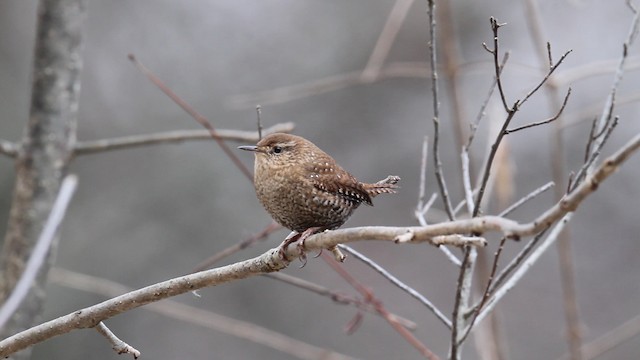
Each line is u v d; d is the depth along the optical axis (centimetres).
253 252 1433
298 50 1583
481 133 1414
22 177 756
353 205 698
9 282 736
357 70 1552
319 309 1477
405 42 1524
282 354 1447
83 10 784
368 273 1520
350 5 1599
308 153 683
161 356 1416
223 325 931
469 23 1534
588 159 517
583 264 1512
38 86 763
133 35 1568
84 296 1307
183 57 1566
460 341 535
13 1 1515
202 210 1448
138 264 1395
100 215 1420
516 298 1503
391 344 1462
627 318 1455
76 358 1338
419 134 1570
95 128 1482
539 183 1517
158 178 1455
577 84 1481
